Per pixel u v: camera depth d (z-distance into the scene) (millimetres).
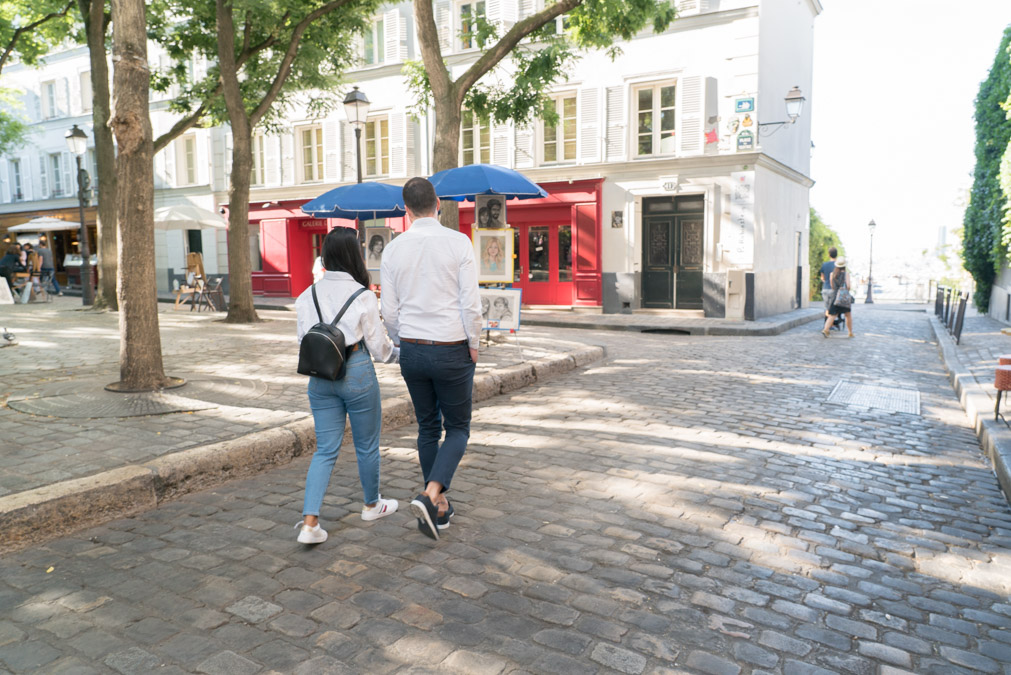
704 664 2531
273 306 19859
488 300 9875
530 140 18719
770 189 17719
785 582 3195
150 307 6359
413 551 3486
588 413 6652
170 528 3775
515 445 5508
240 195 13727
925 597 3084
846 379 8672
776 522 3928
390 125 21188
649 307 18156
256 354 9289
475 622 2807
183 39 15555
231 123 13492
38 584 3119
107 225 15453
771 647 2654
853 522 3955
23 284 19734
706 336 14141
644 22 10953
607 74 17672
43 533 3578
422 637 2695
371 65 21312
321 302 3545
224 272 24453
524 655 2574
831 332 14852
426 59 10492
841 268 13664
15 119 27078
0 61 17250
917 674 2504
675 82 17062
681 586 3139
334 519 3910
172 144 25000
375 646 2631
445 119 10625
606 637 2703
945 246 37344
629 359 10344
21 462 4285
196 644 2637
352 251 3588
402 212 13164
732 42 16172
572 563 3359
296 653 2580
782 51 18250
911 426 6277
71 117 27891
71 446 4637
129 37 5832
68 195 28609
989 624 2865
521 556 3434
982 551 3594
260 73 15789
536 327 15750
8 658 2531
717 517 3982
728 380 8484
